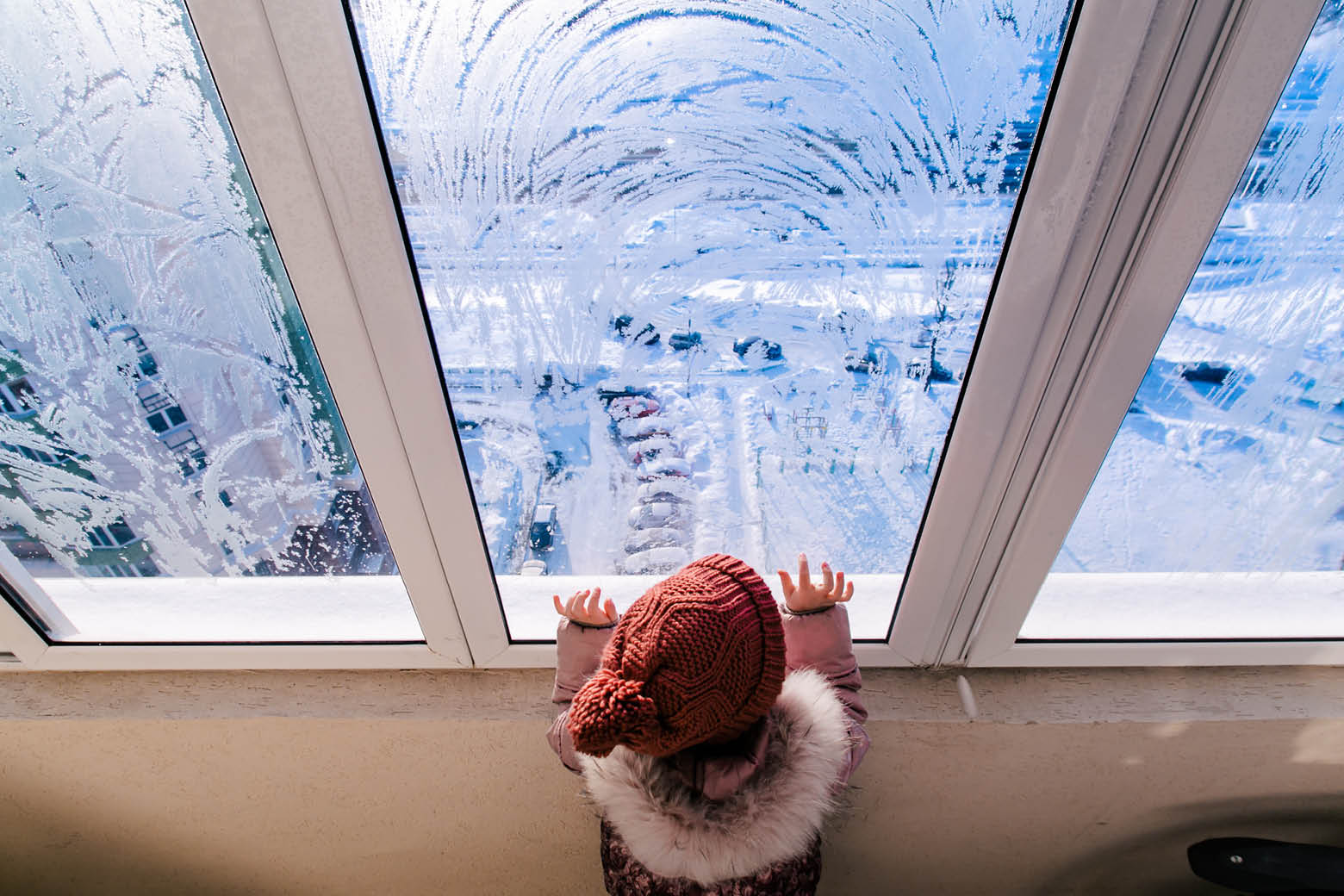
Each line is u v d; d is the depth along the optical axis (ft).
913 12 1.65
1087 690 3.04
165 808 3.39
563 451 2.49
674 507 2.63
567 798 3.33
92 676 3.15
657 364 2.27
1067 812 3.35
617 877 2.50
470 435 2.42
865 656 3.08
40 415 2.34
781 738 2.25
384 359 2.15
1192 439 2.41
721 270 2.07
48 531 2.67
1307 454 2.40
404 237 1.94
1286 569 2.72
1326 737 2.93
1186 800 3.26
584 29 1.67
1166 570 2.80
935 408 2.35
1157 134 1.72
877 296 2.11
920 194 1.91
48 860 3.65
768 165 1.87
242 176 1.91
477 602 2.85
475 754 3.15
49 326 2.16
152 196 1.94
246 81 1.63
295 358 2.27
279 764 3.20
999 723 2.94
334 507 2.68
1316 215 1.90
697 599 1.93
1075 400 2.22
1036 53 1.68
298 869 3.78
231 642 3.02
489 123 1.80
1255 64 1.58
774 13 1.66
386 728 3.04
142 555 2.77
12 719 2.97
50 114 1.80
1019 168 1.85
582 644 2.64
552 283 2.08
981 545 2.64
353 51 1.62
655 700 1.89
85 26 1.69
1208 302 2.09
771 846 2.15
